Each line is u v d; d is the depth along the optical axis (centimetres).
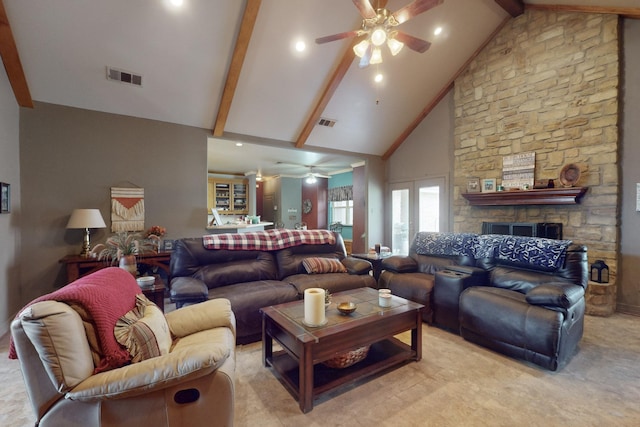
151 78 366
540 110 424
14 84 320
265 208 1048
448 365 230
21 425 167
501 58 466
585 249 261
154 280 289
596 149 371
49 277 355
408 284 334
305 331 187
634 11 338
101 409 120
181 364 124
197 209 450
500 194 443
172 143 430
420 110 577
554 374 216
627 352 249
